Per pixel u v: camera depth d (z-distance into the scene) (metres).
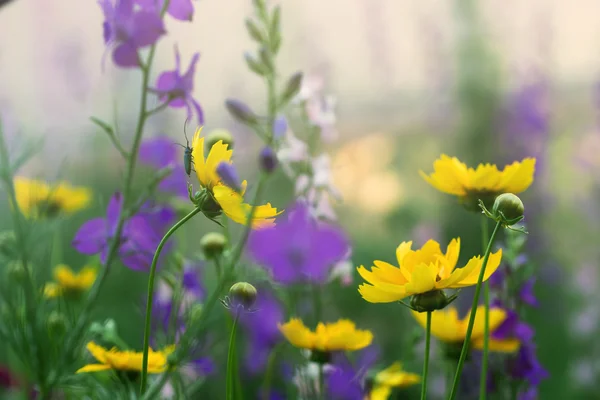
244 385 1.13
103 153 2.40
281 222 0.89
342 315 1.52
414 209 2.28
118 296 1.59
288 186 1.35
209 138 0.89
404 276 0.73
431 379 1.19
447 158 0.79
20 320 0.83
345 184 2.03
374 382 0.86
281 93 0.89
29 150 0.90
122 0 0.81
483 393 0.77
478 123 2.60
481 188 0.78
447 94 2.65
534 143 2.39
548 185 2.28
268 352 0.97
